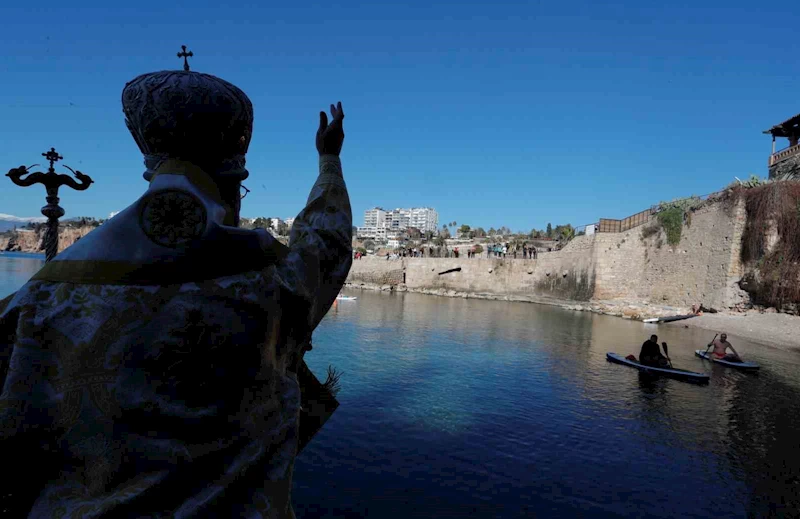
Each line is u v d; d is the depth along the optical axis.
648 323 38.47
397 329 32.88
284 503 1.55
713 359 22.95
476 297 65.19
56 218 6.11
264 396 1.54
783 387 18.31
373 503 9.36
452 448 11.98
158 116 1.47
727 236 38.38
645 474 10.88
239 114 1.63
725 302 37.81
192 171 1.51
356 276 83.44
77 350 1.28
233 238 1.46
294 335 1.73
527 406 15.51
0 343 1.33
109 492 1.28
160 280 1.34
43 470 1.32
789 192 33.59
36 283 1.35
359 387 17.33
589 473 10.84
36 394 1.27
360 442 12.19
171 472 1.30
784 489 10.27
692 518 9.15
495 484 10.23
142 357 1.30
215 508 1.33
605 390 17.61
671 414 14.96
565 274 57.53
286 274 1.60
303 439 2.07
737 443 12.68
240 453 1.44
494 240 132.00
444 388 17.38
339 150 2.20
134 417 1.29
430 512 9.10
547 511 9.25
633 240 50.56
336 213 1.94
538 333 32.03
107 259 1.35
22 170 5.91
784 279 33.03
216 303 1.38
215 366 1.37
